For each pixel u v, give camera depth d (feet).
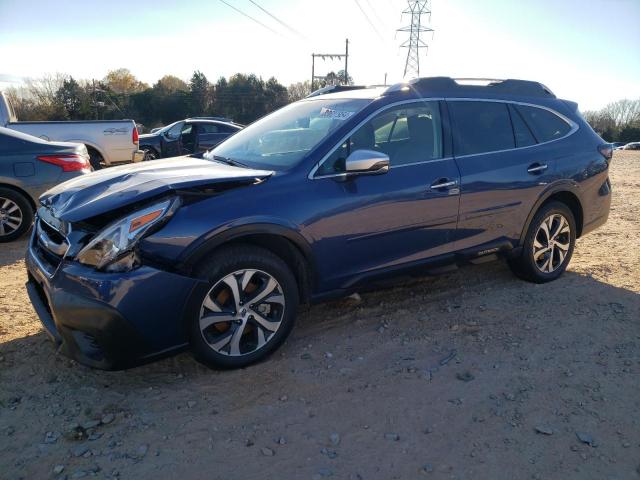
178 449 8.76
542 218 15.47
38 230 11.77
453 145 13.83
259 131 14.67
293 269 11.86
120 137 39.42
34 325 13.23
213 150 15.02
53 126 37.27
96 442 8.89
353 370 11.25
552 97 16.58
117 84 267.18
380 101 13.02
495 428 9.37
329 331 13.04
